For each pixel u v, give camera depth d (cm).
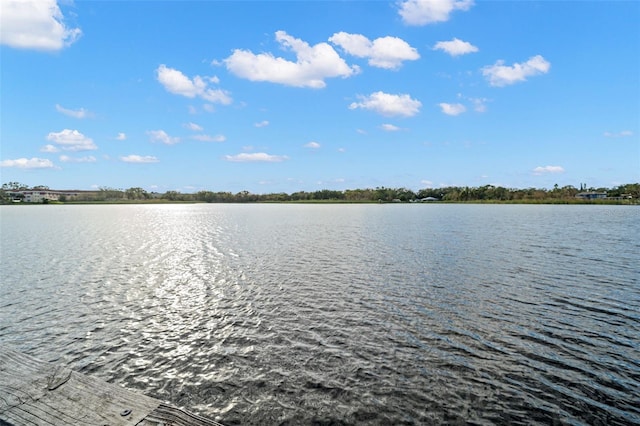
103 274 2883
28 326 1750
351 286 2405
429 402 1127
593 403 1117
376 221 8381
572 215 10012
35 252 4041
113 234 6019
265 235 5634
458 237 5009
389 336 1595
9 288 2453
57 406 348
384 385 1218
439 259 3344
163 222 8988
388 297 2153
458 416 1064
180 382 1246
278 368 1330
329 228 6700
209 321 1798
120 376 1286
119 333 1661
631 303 2002
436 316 1833
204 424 324
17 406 346
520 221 7850
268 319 1814
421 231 5897
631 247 3925
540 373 1287
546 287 2341
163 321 1808
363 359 1391
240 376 1280
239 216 11594
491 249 3900
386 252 3775
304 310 1938
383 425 1029
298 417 1061
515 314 1850
